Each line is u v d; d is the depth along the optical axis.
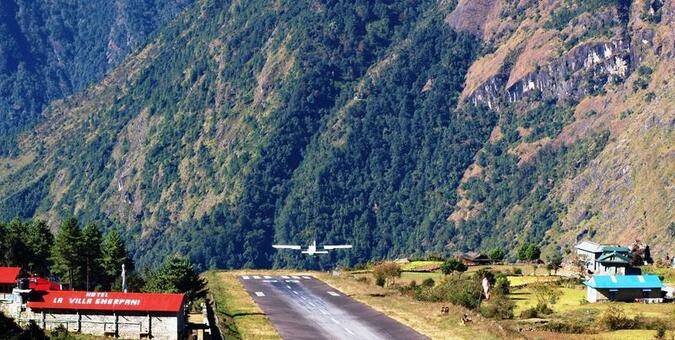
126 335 179.00
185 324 189.88
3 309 180.88
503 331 198.62
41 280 199.62
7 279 193.75
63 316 179.88
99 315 179.75
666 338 192.00
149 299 181.00
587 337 194.50
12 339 169.25
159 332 179.00
